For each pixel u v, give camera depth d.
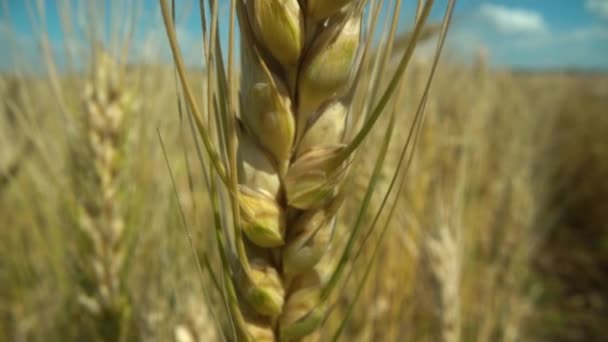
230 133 0.08
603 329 0.47
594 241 0.64
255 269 0.09
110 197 0.17
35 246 0.22
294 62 0.08
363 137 0.08
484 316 0.28
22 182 0.23
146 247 0.18
